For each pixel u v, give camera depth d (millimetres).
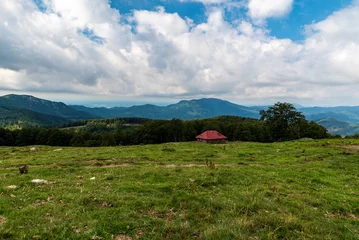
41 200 10734
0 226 7719
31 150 43938
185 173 17438
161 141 110312
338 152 33406
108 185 13922
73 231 7660
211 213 9883
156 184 14086
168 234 7762
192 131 108688
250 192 12883
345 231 8719
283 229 8406
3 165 25406
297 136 88625
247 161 27938
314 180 17906
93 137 120625
